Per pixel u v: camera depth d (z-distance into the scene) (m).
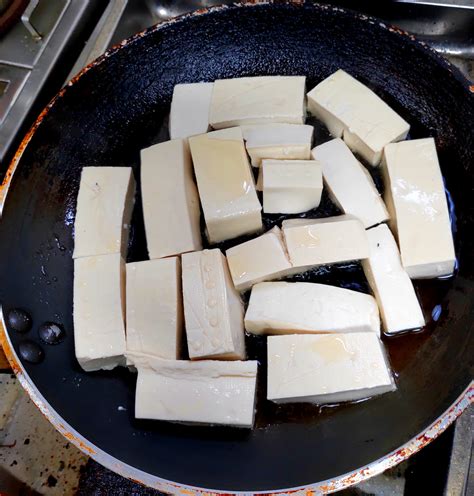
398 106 0.35
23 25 0.36
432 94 0.33
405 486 0.30
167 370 0.28
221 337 0.28
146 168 0.33
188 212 0.32
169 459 0.26
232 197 0.32
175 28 0.34
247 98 0.35
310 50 0.36
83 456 0.34
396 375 0.28
